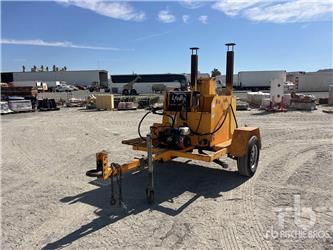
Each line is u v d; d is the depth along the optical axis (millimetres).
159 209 4621
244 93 43531
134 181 5953
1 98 33594
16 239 3844
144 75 49250
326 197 4934
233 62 6449
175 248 3533
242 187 5484
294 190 5270
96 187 5676
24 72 74000
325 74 48844
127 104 23641
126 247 3580
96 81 74750
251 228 3961
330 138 10039
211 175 6223
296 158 7430
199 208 4621
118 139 10711
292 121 14633
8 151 8938
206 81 5941
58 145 9750
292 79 52938
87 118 17906
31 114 21391
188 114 5871
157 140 5910
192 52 6539
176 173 6391
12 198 5203
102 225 4145
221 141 6137
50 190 5559
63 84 69375
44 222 4281
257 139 6180
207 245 3582
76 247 3613
